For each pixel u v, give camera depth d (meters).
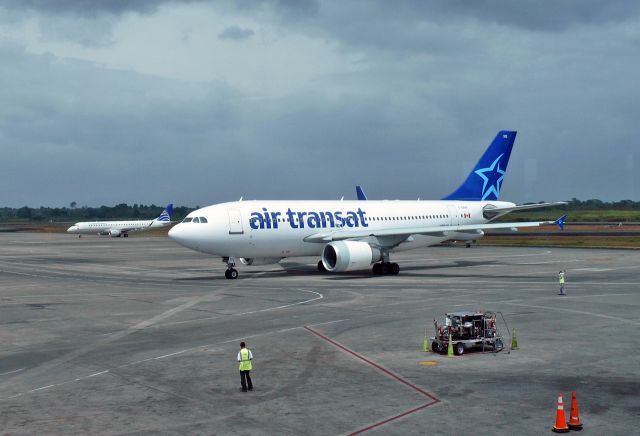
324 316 35.53
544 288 46.91
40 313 37.94
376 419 18.31
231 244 54.38
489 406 19.38
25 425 18.08
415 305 39.16
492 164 73.06
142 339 30.11
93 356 26.70
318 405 19.70
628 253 83.25
